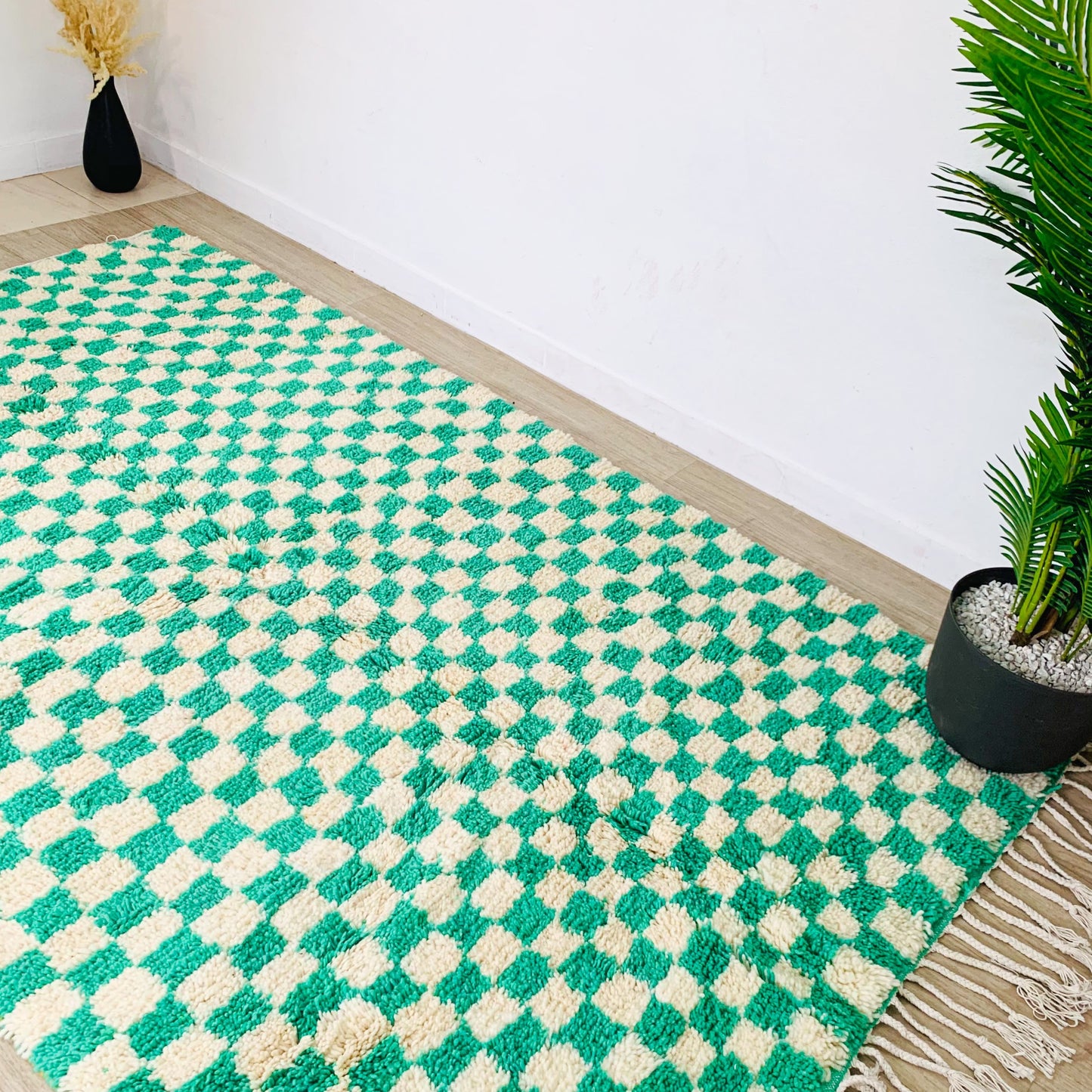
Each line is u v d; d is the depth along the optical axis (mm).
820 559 1897
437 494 1930
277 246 2629
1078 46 1092
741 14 1672
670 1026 1216
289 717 1508
